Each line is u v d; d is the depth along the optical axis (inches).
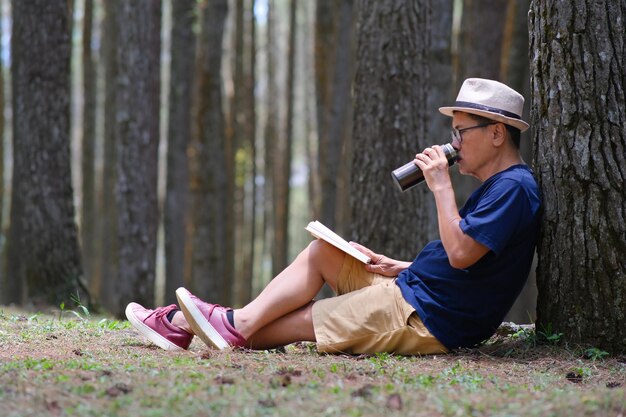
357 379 203.0
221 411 172.2
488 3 670.5
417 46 416.2
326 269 251.0
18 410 171.6
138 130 628.1
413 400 182.5
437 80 616.1
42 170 500.4
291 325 248.5
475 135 240.5
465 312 238.8
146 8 627.8
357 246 254.5
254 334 248.8
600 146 241.3
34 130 500.4
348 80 808.3
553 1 247.9
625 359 234.7
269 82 1314.0
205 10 829.2
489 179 239.9
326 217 820.6
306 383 195.5
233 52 1068.5
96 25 1355.8
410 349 240.7
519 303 704.4
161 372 205.3
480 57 671.8
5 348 245.9
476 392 193.0
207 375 203.8
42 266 498.6
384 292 243.0
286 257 1115.3
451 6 619.8
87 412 169.9
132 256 625.6
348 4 804.0
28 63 501.7
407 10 413.7
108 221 998.4
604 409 175.8
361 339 241.8
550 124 248.2
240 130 1211.9
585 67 243.4
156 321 252.7
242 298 1214.9
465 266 230.7
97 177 1412.4
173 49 870.4
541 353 242.4
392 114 413.4
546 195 248.5
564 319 245.9
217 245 832.9
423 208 420.2
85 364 213.5
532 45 255.6
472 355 242.2
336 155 817.5
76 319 361.7
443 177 237.0
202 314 245.3
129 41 626.8
